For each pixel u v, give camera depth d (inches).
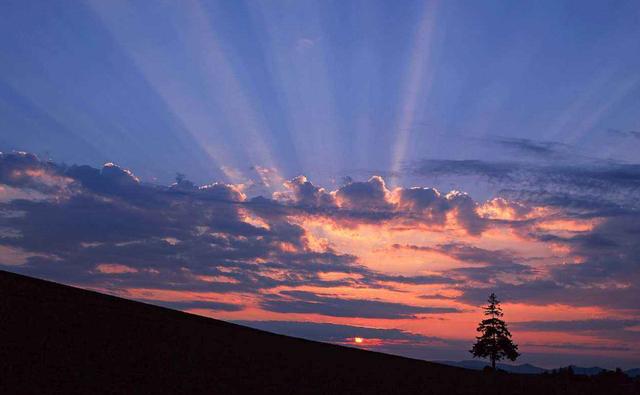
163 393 1064.8
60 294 1745.8
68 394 967.0
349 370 1592.0
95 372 1112.8
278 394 1186.0
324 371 1509.6
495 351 3336.6
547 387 1640.0
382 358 2082.9
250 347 1694.1
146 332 1551.4
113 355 1254.3
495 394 1457.9
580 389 1653.5
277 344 1902.1
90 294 1911.9
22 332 1267.2
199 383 1172.5
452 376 1727.4
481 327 3393.2
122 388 1050.7
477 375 1851.6
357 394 1284.4
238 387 1193.4
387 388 1391.5
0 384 952.9
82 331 1392.7
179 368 1262.3
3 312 1375.5
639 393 1654.8
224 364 1382.9
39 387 974.4
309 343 2151.8
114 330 1480.1
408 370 1760.6
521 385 1640.0
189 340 1587.1
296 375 1398.9
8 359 1078.4
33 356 1127.6
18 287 1668.3
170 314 1994.3
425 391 1408.7
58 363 1119.0
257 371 1370.6
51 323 1391.5
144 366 1222.9
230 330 1990.7
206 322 2053.4
